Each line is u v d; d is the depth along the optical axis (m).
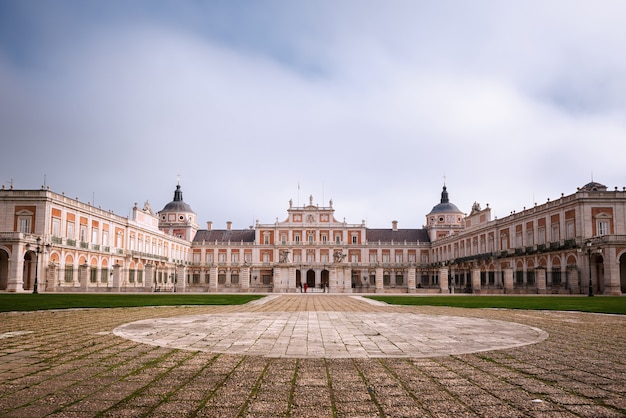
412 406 7.70
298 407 7.63
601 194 55.41
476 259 84.94
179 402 7.83
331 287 71.94
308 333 15.79
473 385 8.94
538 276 58.31
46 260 57.53
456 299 40.31
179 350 12.30
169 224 113.69
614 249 51.72
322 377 9.50
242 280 70.69
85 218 67.50
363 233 111.94
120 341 13.70
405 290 70.88
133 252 81.12
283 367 10.36
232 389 8.61
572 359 11.33
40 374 9.61
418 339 14.48
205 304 31.17
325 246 110.25
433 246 112.69
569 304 31.03
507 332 16.23
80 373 9.70
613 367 10.45
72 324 17.94
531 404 7.81
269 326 17.77
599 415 7.30
